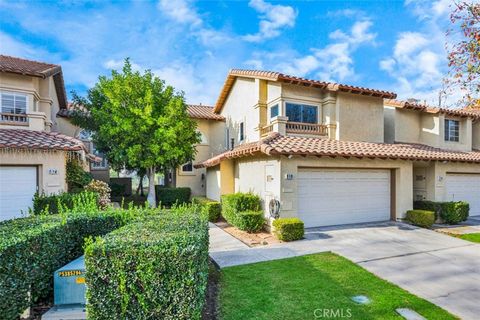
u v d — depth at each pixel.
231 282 6.90
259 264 8.23
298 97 16.41
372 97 17.34
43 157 12.79
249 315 5.38
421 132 19.58
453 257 9.10
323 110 16.91
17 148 11.98
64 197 11.45
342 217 13.76
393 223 14.18
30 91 15.49
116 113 17.17
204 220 6.23
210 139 24.20
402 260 8.73
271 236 11.82
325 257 8.89
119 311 4.00
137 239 4.33
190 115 22.66
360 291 6.50
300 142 13.38
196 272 4.20
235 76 20.33
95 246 4.03
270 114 17.03
